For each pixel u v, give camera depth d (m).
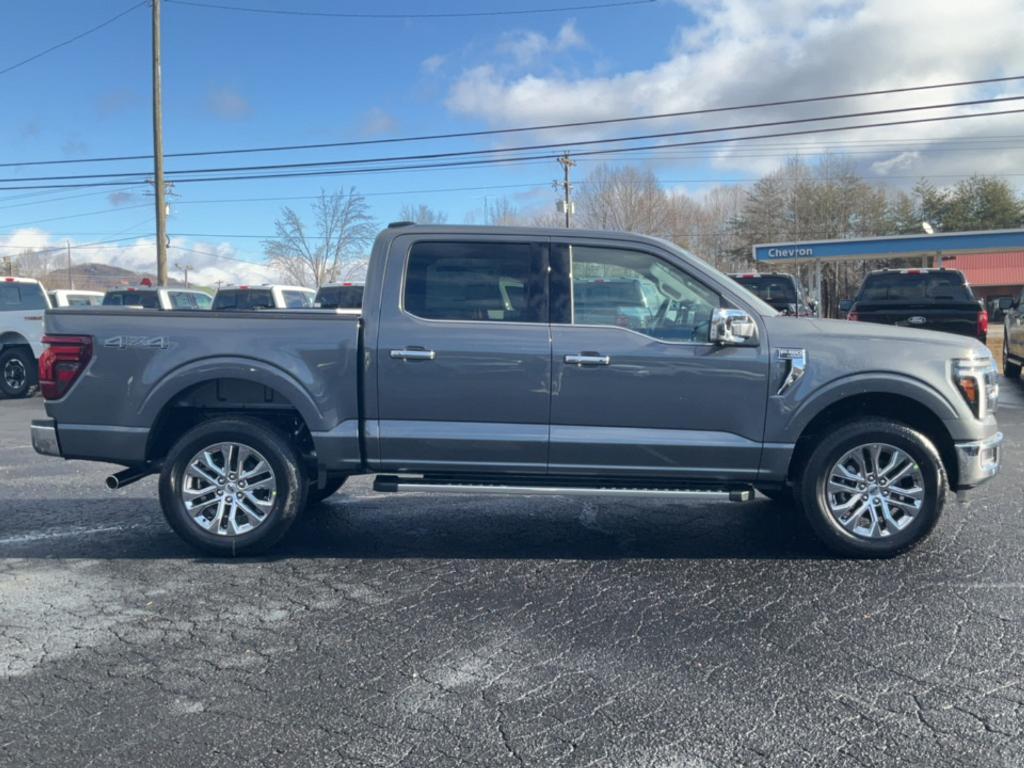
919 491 5.36
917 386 5.32
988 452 5.45
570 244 5.52
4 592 4.96
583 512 6.83
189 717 3.47
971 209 55.16
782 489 5.93
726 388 5.35
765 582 5.05
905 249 33.75
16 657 4.06
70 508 7.03
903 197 56.62
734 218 57.59
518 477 5.60
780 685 3.71
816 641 4.17
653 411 5.38
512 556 5.63
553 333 5.39
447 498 7.34
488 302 5.49
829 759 3.12
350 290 18.25
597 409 5.38
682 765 3.10
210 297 21.17
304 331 5.48
